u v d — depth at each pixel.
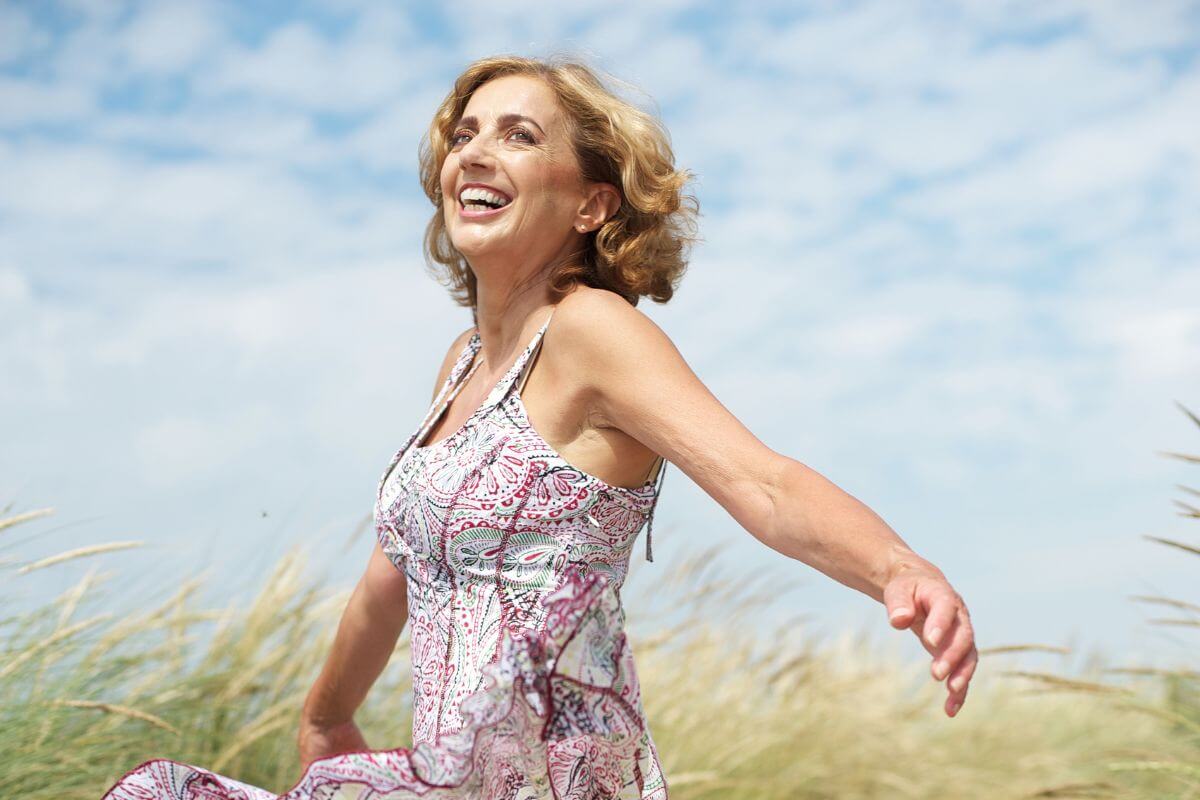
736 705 5.02
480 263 1.85
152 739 3.21
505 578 1.67
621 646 1.46
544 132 1.86
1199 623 2.72
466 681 1.65
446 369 2.15
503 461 1.69
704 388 1.63
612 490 1.70
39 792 2.81
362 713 3.67
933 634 1.23
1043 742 6.21
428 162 2.27
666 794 1.54
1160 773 3.04
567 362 1.70
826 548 1.41
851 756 5.56
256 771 3.35
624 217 1.94
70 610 3.08
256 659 3.48
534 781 1.50
